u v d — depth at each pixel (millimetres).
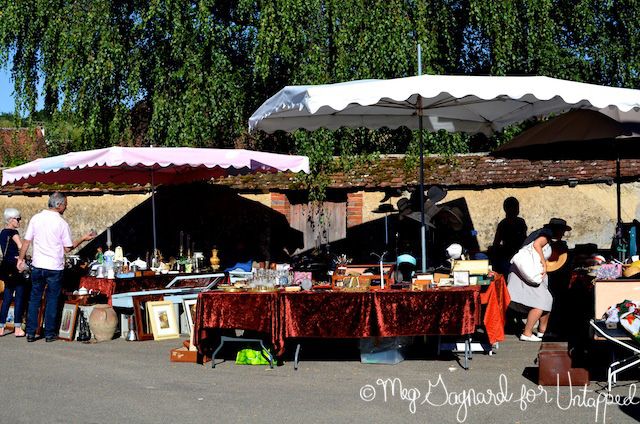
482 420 6664
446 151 15984
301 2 15289
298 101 8570
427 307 8602
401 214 11336
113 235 16844
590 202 14977
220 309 8984
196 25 15367
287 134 17172
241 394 7730
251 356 9336
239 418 6812
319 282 9898
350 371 8789
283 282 9492
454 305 8562
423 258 10633
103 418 6887
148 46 16109
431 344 10086
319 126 11359
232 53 16516
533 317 10375
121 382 8383
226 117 15898
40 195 17000
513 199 11812
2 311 11992
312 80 15508
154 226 13617
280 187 16156
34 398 7703
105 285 11562
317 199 15906
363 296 8656
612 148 10875
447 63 16625
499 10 15766
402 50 15359
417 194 11617
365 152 16562
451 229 12625
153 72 15906
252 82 16438
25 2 15961
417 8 15953
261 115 9344
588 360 8992
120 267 12141
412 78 8578
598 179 14750
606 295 8031
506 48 15836
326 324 8703
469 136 18312
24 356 10078
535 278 10227
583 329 10344
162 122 15578
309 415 6883
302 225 16484
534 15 16188
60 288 11359
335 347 10383
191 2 15852
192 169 14164
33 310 11320
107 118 16188
